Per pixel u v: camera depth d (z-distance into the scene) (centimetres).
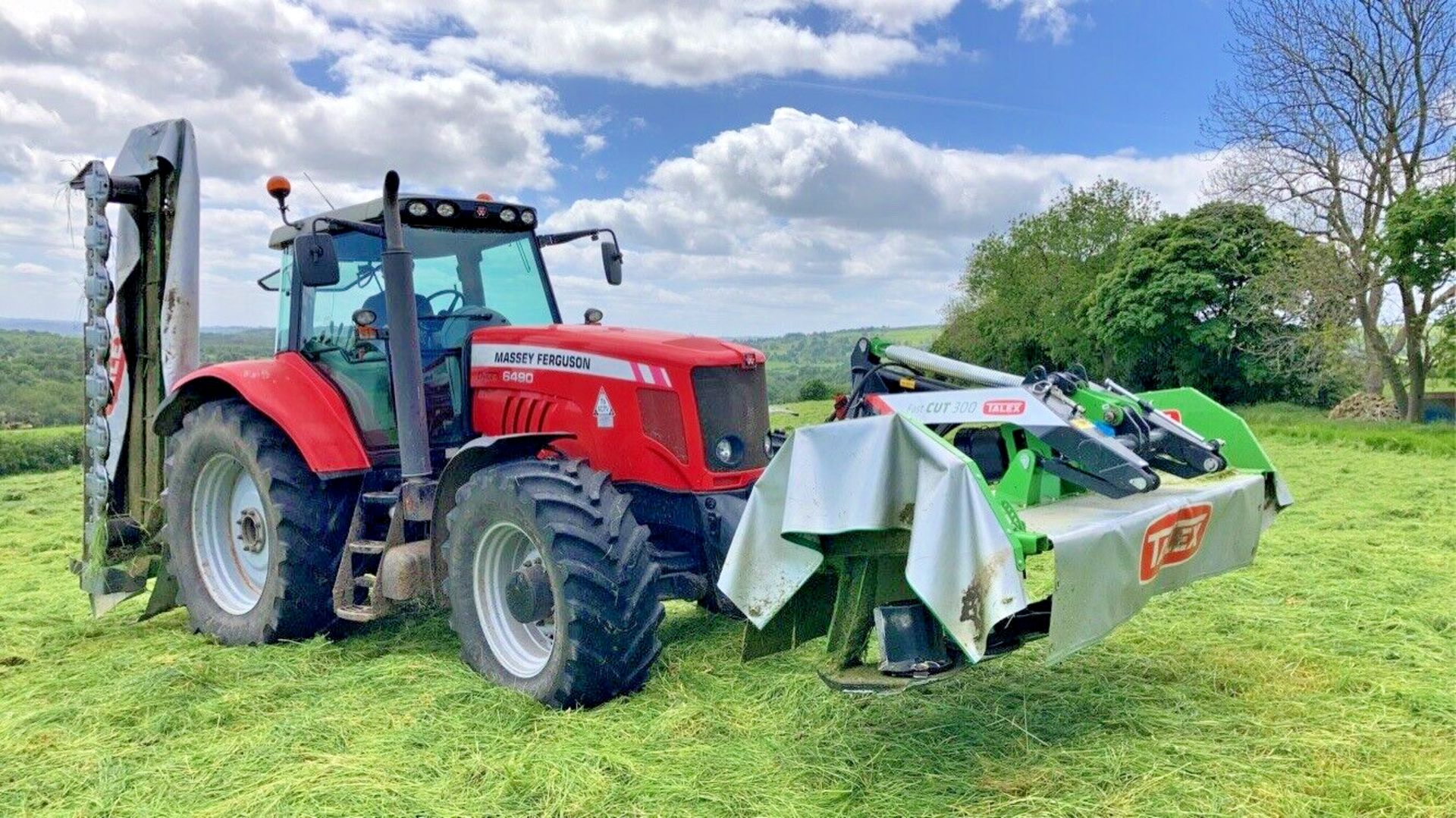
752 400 416
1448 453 1230
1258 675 371
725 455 401
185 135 518
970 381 379
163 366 522
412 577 402
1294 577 519
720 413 402
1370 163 2292
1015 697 348
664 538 415
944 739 314
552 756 309
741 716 343
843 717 333
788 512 279
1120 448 316
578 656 343
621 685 353
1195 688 357
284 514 434
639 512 413
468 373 454
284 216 495
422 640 446
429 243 472
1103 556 274
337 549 446
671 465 398
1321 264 2241
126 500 555
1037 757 300
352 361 455
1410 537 633
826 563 297
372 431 455
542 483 360
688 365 396
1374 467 1075
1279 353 2392
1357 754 301
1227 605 468
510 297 495
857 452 273
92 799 296
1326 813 266
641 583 353
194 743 335
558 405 420
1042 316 3578
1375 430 1556
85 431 536
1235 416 375
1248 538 346
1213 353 2775
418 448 414
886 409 370
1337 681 362
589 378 411
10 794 304
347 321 462
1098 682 360
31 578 645
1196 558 320
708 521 392
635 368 403
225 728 348
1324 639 412
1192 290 2675
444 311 471
